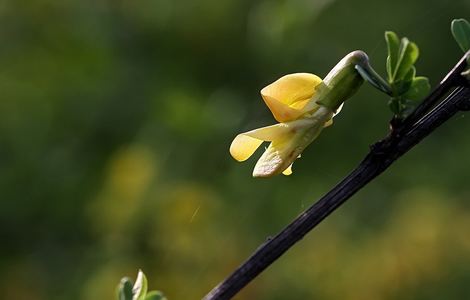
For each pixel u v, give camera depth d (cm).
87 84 100
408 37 90
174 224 89
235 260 88
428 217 88
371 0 90
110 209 92
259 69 92
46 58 102
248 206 89
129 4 100
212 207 89
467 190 89
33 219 99
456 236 87
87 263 95
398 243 87
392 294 87
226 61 95
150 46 98
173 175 90
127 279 51
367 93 89
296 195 89
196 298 88
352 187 50
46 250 98
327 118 51
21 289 98
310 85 51
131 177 91
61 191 98
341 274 88
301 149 51
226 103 92
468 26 51
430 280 87
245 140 51
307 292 88
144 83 97
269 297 88
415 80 50
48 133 100
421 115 50
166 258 89
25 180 99
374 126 88
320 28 89
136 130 96
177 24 97
